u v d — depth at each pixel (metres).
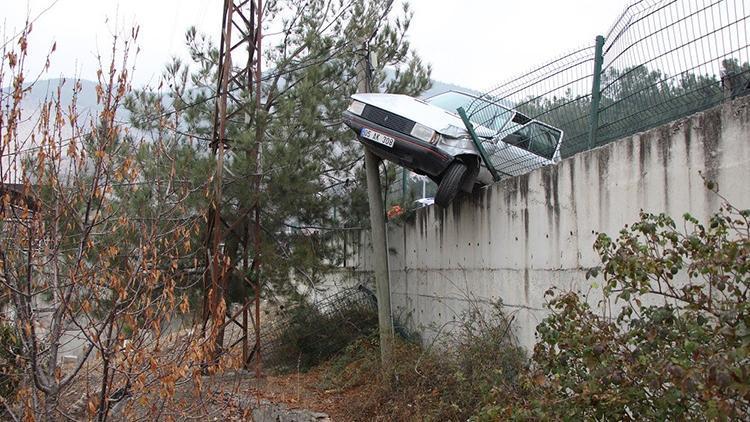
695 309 4.02
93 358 6.24
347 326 12.46
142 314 5.70
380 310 10.08
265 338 12.77
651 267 4.24
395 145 9.20
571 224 6.89
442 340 9.31
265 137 11.71
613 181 6.21
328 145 12.70
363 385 9.57
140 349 5.22
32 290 5.27
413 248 12.04
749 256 3.81
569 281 6.89
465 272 9.68
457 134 8.96
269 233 12.62
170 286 5.81
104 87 5.38
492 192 8.80
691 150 5.22
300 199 12.09
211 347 5.69
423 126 9.05
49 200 5.26
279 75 13.10
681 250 4.33
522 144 9.32
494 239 8.73
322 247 13.52
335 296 13.41
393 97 9.95
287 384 10.34
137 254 6.07
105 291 5.92
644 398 4.05
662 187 5.54
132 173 5.59
